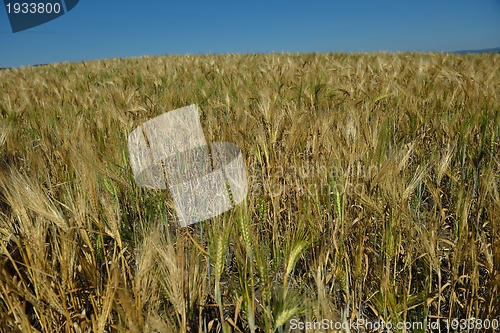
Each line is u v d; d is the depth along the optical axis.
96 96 6.51
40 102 5.71
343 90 4.92
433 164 3.12
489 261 1.86
